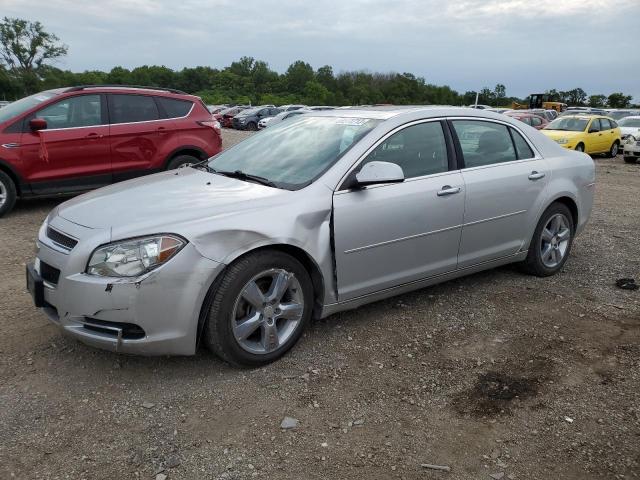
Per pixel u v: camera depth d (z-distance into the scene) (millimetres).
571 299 4699
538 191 4883
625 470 2639
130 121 8273
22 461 2645
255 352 3424
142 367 3475
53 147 7688
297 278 3537
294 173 3869
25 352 3654
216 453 2715
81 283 3059
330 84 108375
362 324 4129
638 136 18000
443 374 3459
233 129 39094
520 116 21219
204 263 3143
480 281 5090
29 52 83250
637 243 6617
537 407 3127
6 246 6273
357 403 3137
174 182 3969
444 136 4355
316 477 2562
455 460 2693
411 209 3986
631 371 3523
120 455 2695
